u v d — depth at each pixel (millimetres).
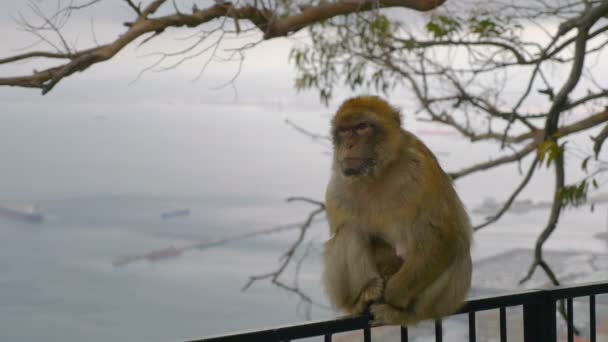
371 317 4836
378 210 4867
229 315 12977
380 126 4820
